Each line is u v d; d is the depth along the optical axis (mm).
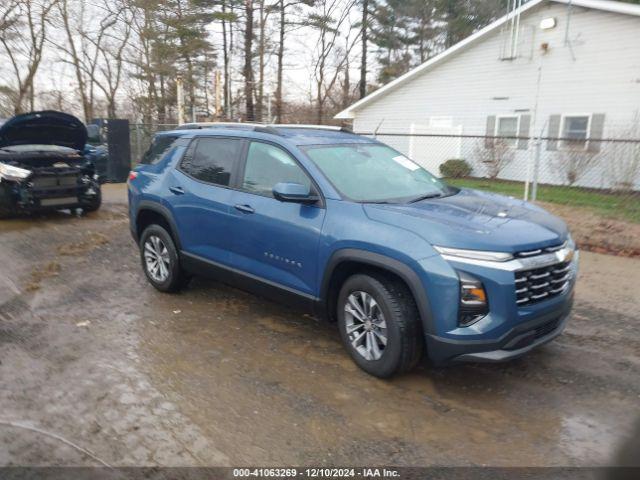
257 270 4484
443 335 3338
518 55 16219
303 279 4109
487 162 16516
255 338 4512
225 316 5031
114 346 4344
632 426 3189
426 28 36469
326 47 33219
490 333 3273
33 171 9445
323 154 4383
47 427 3180
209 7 28547
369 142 5012
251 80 29500
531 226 3656
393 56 36719
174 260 5387
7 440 3049
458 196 4457
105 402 3461
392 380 3770
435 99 18703
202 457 2902
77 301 5441
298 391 3611
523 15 16031
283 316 5027
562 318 3824
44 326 4758
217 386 3680
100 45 28797
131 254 7434
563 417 3307
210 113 27094
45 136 10109
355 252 3684
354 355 3916
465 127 18031
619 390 3631
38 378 3785
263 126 4863
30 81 24938
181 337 4527
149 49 27609
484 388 3666
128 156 15945
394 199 4129
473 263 3258
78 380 3758
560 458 2896
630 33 13898
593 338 4520
